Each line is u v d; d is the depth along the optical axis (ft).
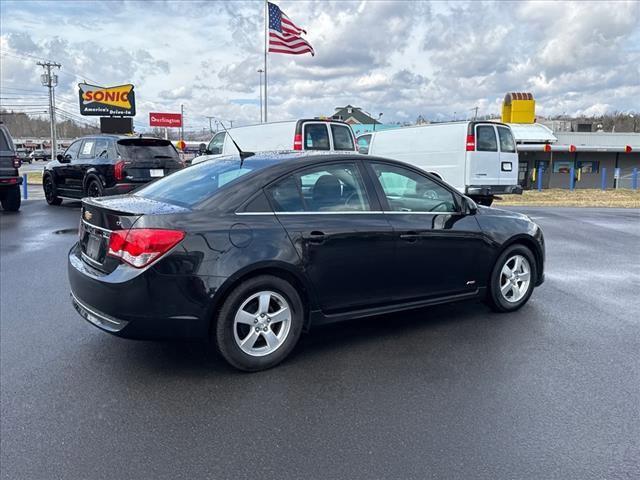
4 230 34.37
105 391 12.25
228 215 12.98
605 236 34.91
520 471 9.22
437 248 15.94
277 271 13.38
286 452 9.81
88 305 13.05
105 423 10.84
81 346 14.93
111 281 12.22
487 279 17.34
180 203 13.48
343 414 11.21
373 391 12.26
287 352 13.70
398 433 10.44
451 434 10.40
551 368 13.48
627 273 24.00
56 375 13.07
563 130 151.74
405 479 9.01
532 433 10.43
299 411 11.34
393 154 51.67
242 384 12.64
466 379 12.87
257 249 12.92
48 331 16.07
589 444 10.04
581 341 15.37
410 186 16.08
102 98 147.95
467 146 43.83
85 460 9.56
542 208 57.21
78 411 11.33
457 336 15.79
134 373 13.21
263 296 13.26
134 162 39.91
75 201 52.90
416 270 15.62
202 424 10.80
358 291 14.69
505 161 45.52
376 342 15.34
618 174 100.42
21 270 23.66
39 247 28.81
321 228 13.87
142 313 12.17
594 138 110.83
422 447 9.95
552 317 17.57
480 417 11.05
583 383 12.63
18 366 13.57
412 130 49.47
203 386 12.52
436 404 11.62
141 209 12.88
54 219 39.58
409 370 13.41
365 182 15.17
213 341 12.91
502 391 12.22
